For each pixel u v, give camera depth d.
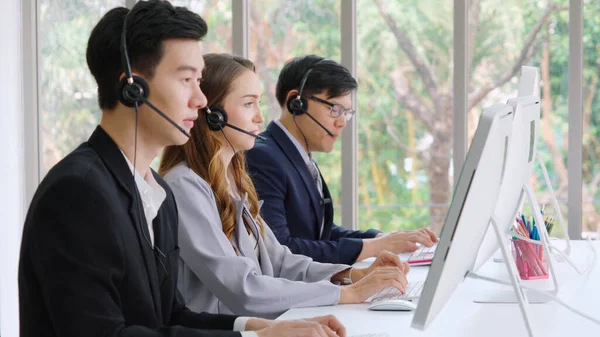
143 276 1.45
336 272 2.27
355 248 2.59
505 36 3.91
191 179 2.09
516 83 3.91
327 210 2.92
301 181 2.79
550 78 3.86
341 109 2.86
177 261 1.67
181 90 1.54
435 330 1.62
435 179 4.01
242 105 2.24
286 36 4.14
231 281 1.98
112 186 1.42
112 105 1.51
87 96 4.33
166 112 1.52
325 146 2.88
